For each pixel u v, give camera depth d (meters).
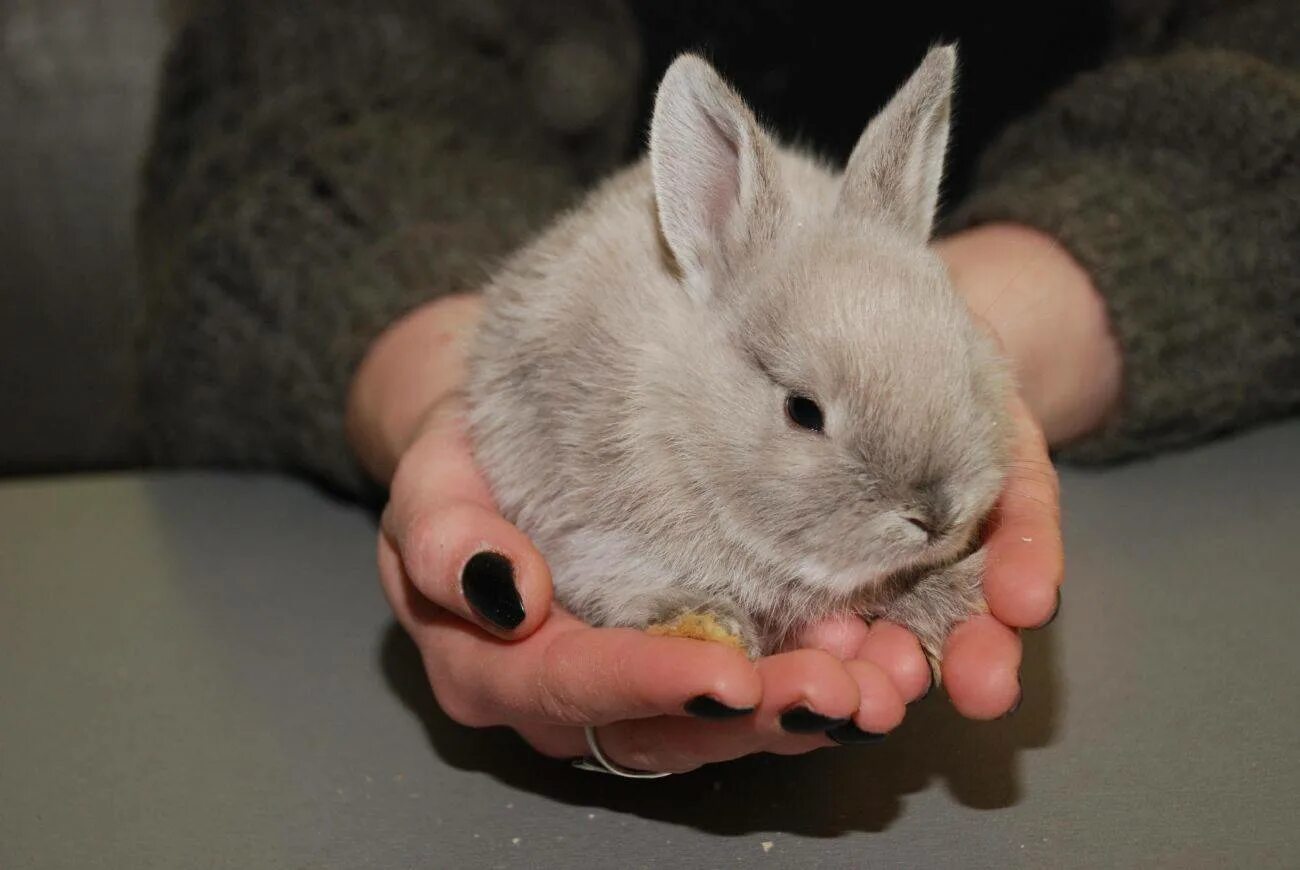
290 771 0.33
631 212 0.35
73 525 0.45
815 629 0.32
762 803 0.31
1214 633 0.36
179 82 0.50
